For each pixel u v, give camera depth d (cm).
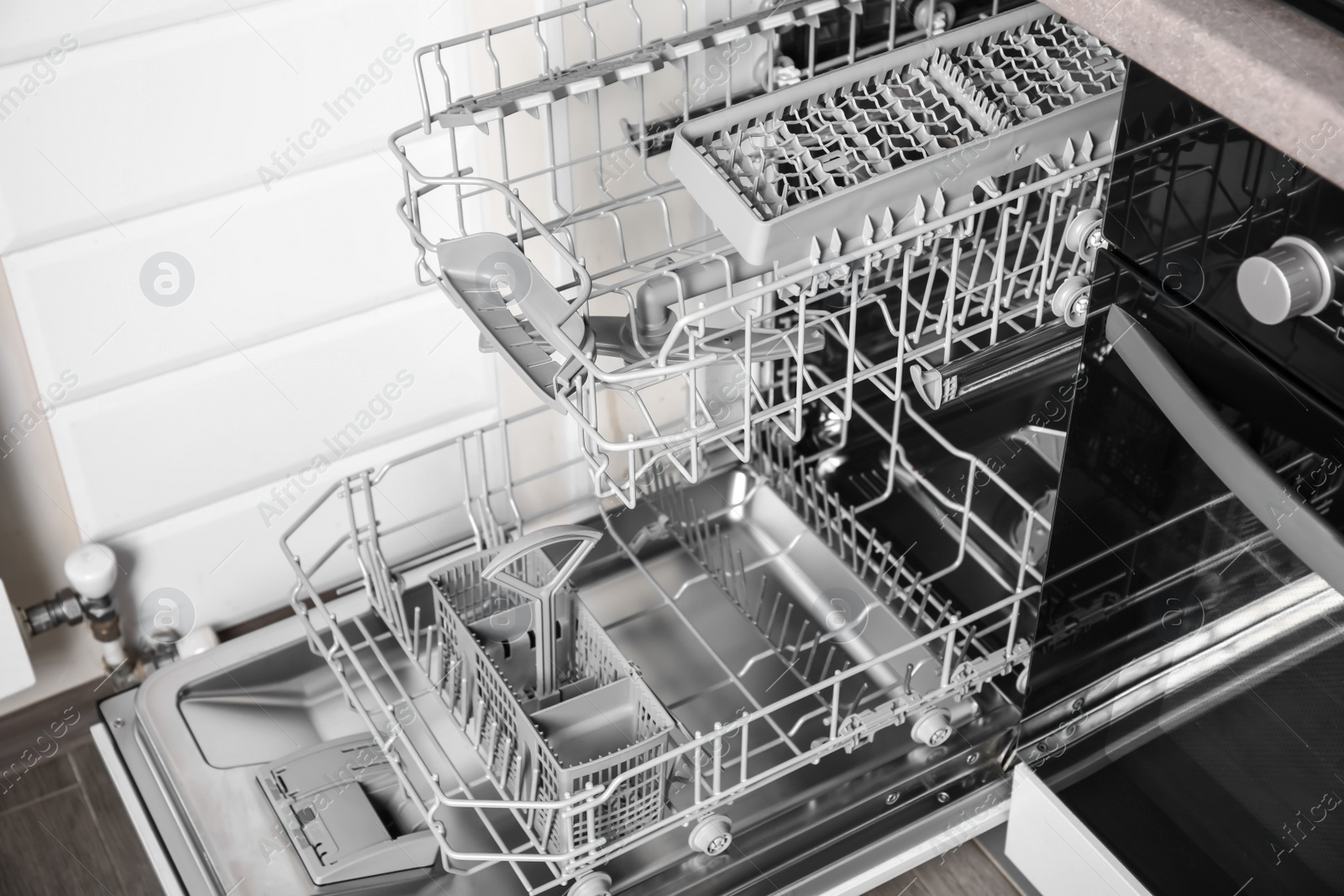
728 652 139
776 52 133
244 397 146
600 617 142
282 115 131
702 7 132
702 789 125
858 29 131
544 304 96
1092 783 117
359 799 126
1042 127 100
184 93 125
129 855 141
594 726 115
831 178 97
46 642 158
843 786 126
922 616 136
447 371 156
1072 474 106
